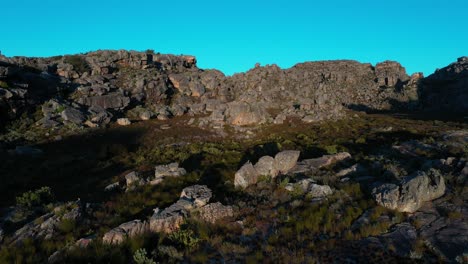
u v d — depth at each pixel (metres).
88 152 36.00
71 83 67.12
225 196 17.11
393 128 43.25
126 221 14.46
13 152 33.19
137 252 10.89
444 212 12.94
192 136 49.16
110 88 70.06
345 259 10.44
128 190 19.55
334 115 62.19
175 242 12.20
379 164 20.05
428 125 45.81
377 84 111.19
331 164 21.70
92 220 14.41
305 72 104.50
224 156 31.81
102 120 54.72
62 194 20.41
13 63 65.31
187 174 22.61
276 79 95.75
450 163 17.97
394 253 10.53
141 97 73.62
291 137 43.81
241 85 94.94
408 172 18.14
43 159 31.75
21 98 49.75
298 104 77.50
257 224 13.43
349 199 15.12
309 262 10.34
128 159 32.31
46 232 13.01
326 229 12.41
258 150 34.75
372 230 11.91
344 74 112.69
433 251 10.46
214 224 13.54
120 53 89.94
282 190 16.88
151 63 96.12
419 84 103.94
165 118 65.25
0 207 17.25
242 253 11.26
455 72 101.44
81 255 11.06
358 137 38.81
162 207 16.20
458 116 67.25
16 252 11.21
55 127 46.59
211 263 10.78
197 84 88.38
